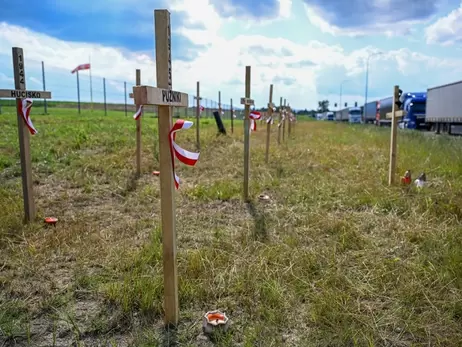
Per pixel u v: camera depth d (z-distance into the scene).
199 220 4.88
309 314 2.80
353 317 2.72
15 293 3.06
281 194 6.12
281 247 3.90
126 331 2.63
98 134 12.38
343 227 4.39
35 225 4.49
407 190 6.05
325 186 6.43
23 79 4.47
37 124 15.44
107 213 5.21
